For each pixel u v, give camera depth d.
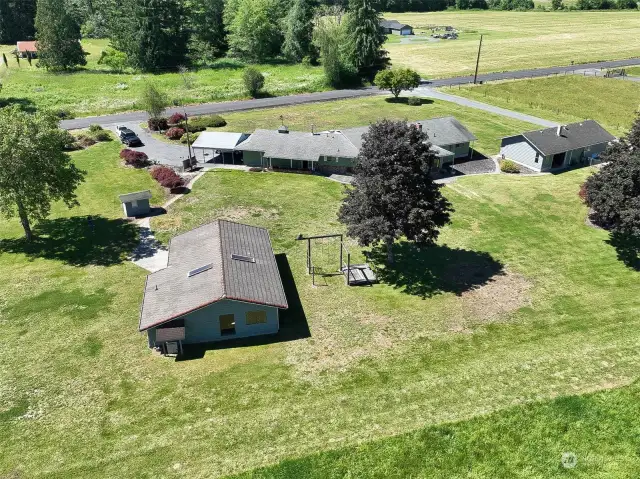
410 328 33.50
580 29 162.00
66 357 31.03
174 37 115.38
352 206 37.34
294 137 61.22
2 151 38.53
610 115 82.25
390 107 85.50
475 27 172.38
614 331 32.91
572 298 36.38
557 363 30.28
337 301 36.31
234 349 31.80
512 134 71.94
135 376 29.59
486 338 32.50
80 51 110.12
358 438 25.59
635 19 178.25
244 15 118.94
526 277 38.91
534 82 99.00
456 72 109.56
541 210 49.41
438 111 82.62
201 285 32.78
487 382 28.97
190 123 73.50
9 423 26.44
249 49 121.44
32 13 141.75
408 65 116.12
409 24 181.75
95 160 61.94
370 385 28.83
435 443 25.39
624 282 38.25
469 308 35.41
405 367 30.14
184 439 25.50
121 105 84.88
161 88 96.06
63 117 77.62
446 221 37.78
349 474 23.88
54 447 25.08
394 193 35.22
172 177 54.09
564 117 79.81
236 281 32.84
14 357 31.02
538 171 58.78
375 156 36.12
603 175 41.22
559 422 26.47
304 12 116.81
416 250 42.81
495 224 46.91
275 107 85.75
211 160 62.75
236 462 24.31
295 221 47.69
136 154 60.59
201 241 38.22
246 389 28.59
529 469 24.23
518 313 34.84
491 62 118.75
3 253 42.66
